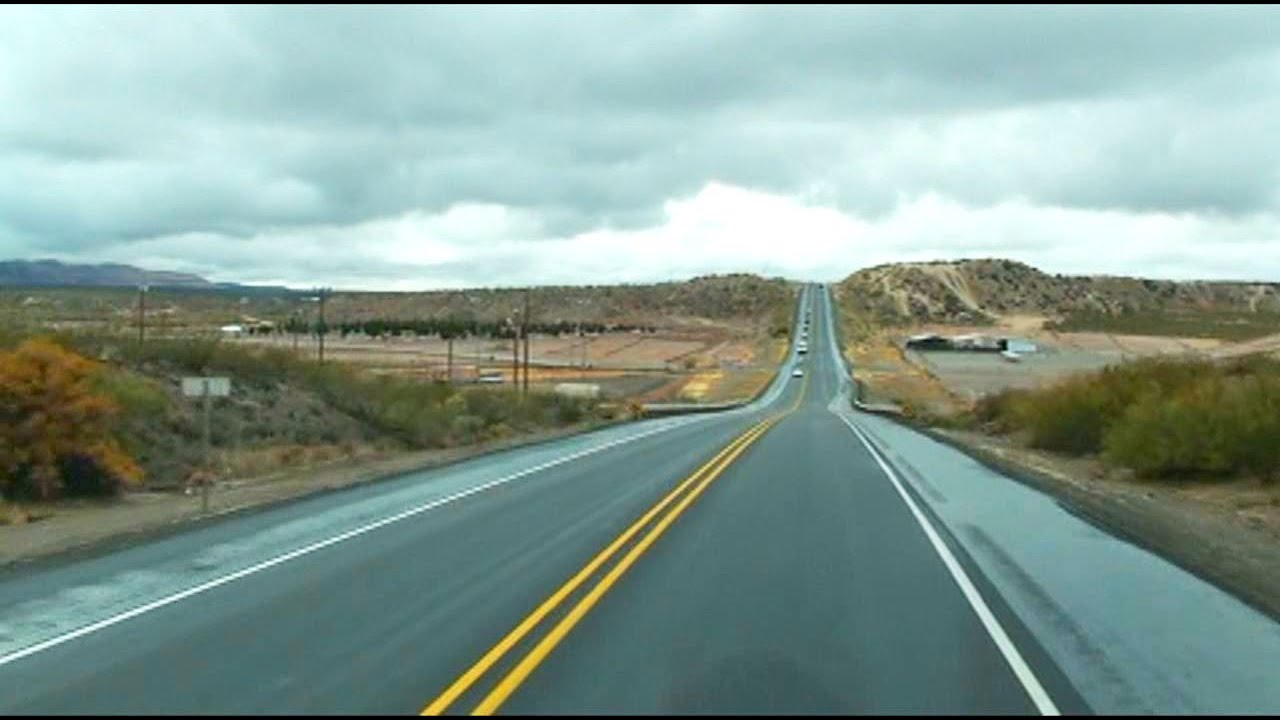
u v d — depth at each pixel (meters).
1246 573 17.39
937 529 20.55
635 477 30.78
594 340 190.88
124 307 179.00
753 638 11.73
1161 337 155.12
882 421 69.69
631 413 75.06
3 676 10.69
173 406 43.56
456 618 12.80
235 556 18.20
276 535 20.64
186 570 16.97
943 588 14.79
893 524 21.17
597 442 48.00
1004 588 14.91
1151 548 19.03
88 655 11.48
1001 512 23.64
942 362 149.75
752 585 14.82
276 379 52.09
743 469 33.00
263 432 45.75
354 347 146.50
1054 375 107.31
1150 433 36.00
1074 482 32.78
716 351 176.62
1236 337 146.38
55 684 10.30
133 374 44.84
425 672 10.34
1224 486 34.53
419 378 68.44
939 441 48.56
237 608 13.73
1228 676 10.91
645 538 19.08
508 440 52.84
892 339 193.12
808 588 14.66
